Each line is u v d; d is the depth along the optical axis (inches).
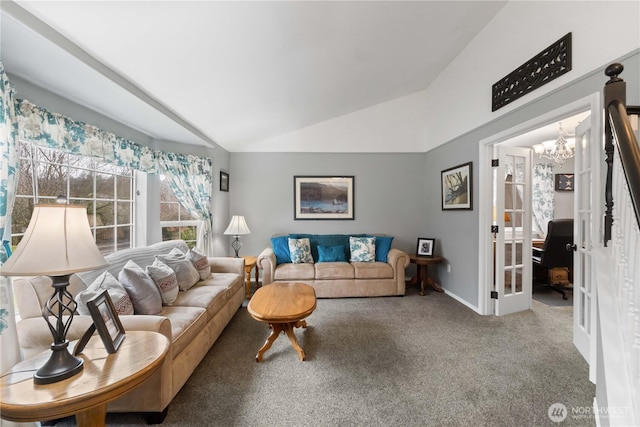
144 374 45.3
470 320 114.1
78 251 45.3
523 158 125.1
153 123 113.0
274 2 66.8
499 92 107.3
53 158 86.3
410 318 116.6
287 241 162.6
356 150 178.5
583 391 68.9
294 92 122.1
